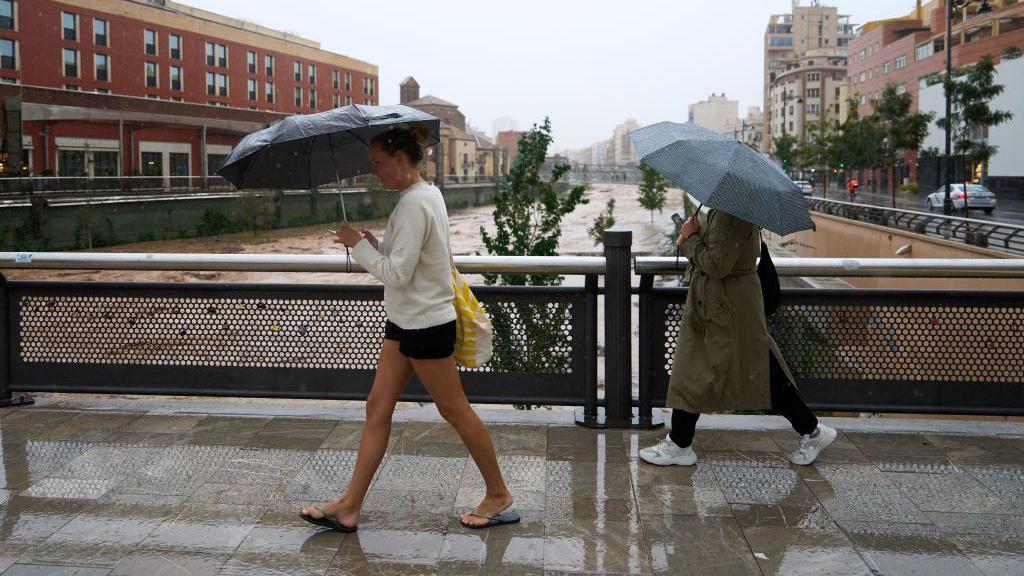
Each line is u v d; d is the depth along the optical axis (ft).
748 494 11.70
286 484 12.01
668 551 9.90
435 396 10.31
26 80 167.94
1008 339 14.29
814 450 12.87
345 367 15.49
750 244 11.70
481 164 396.57
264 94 243.60
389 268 9.59
